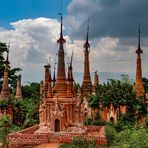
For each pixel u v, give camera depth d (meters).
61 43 73.31
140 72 101.88
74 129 66.62
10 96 92.94
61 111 66.50
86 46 109.69
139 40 103.94
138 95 94.06
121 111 82.75
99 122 80.69
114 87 85.25
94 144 53.31
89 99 88.38
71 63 74.12
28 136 62.16
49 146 59.62
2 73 121.31
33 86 130.12
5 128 61.12
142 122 76.06
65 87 70.44
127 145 47.19
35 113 91.31
